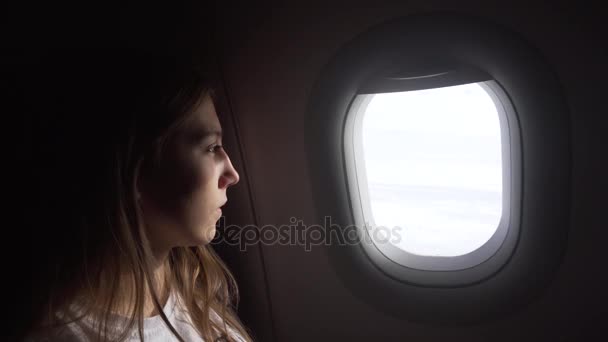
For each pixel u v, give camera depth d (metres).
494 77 0.95
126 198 0.65
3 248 0.66
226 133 1.17
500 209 1.10
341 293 1.28
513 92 0.94
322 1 0.99
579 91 0.91
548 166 0.96
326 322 1.33
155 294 0.69
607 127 0.91
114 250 0.65
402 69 1.00
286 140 1.16
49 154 0.65
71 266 0.66
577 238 1.01
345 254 1.21
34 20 0.98
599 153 0.93
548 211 0.99
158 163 0.65
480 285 1.12
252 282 1.33
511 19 0.90
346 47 1.01
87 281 0.66
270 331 1.39
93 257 0.66
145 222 0.68
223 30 1.08
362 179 1.17
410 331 1.23
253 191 1.25
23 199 0.66
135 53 0.68
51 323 0.64
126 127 0.63
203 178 0.68
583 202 0.98
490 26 0.91
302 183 1.20
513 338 1.14
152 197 0.67
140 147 0.64
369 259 1.21
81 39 1.01
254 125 1.17
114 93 0.64
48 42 0.99
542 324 1.10
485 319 1.13
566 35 0.88
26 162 0.66
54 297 0.65
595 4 0.84
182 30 1.05
